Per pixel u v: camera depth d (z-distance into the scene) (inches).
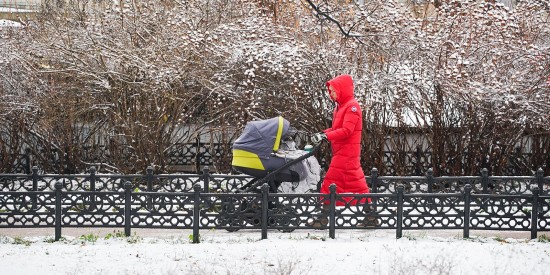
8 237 1085.8
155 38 1582.2
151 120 1546.5
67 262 931.3
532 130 1569.9
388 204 1074.7
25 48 1606.8
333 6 1625.2
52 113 1566.2
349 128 1130.7
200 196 1058.7
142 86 1530.5
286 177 1132.5
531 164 1594.5
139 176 1263.5
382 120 1537.9
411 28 1503.4
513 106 1509.6
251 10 1688.0
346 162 1147.9
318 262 930.1
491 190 1309.1
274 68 1453.0
